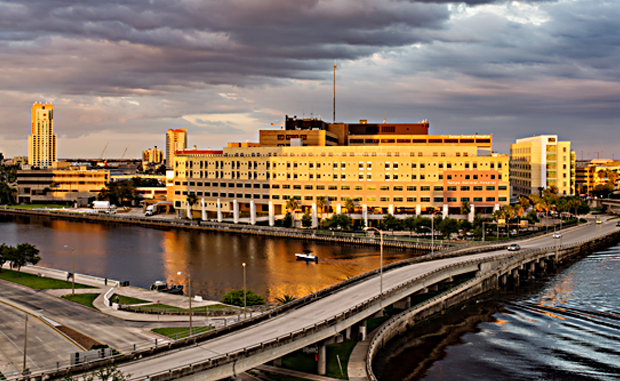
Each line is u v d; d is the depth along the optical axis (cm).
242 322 8356
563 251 18512
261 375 8162
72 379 6109
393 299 10612
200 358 6962
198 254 19262
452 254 16075
